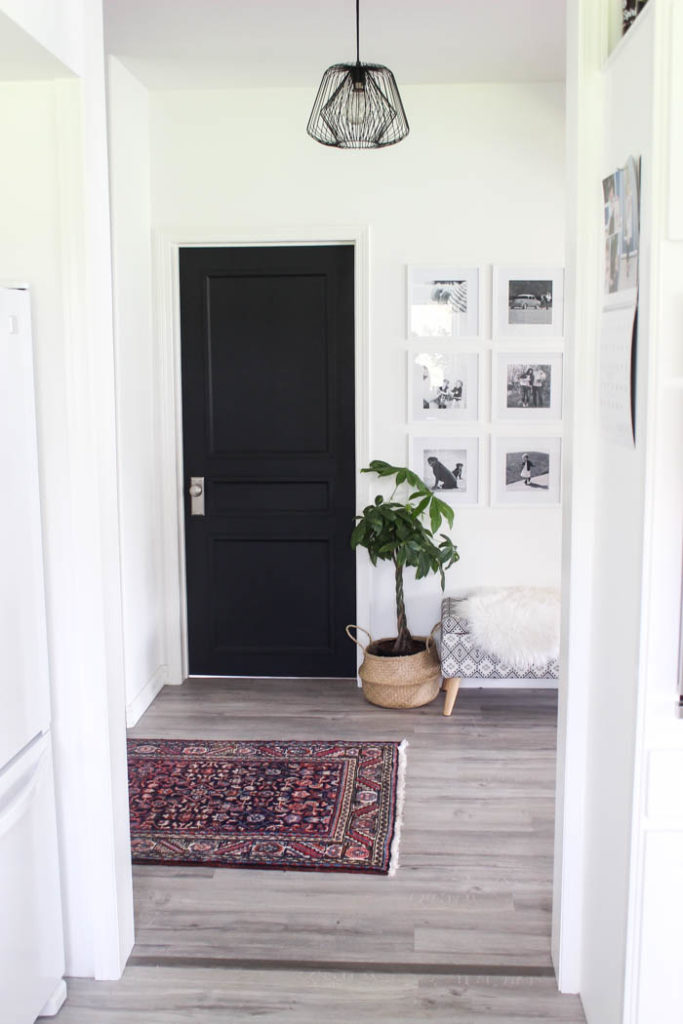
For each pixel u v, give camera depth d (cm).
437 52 376
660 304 166
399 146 425
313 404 447
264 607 462
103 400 221
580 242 207
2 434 197
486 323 433
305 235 431
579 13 203
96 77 216
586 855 220
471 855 290
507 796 331
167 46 365
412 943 245
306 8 326
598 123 204
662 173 163
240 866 285
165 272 436
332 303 441
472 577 449
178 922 256
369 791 334
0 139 212
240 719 409
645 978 183
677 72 160
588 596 215
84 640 221
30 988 207
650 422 168
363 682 430
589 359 210
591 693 215
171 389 444
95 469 217
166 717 413
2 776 197
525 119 421
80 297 213
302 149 427
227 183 430
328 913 259
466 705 427
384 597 452
